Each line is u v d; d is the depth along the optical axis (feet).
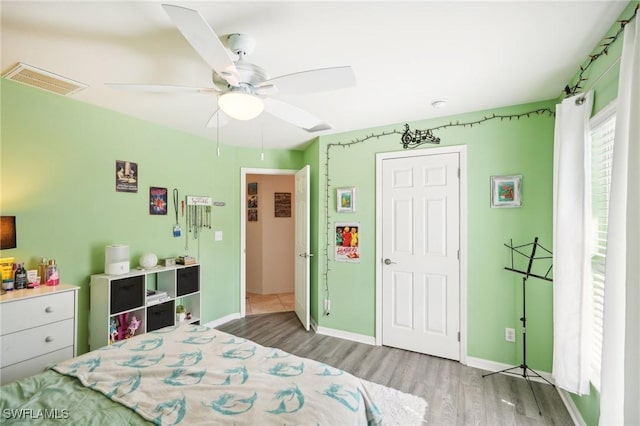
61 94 7.66
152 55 5.76
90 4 4.35
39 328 6.47
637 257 3.56
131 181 9.45
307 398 3.86
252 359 4.95
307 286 11.62
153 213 10.10
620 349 4.10
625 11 4.46
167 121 9.89
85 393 4.00
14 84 7.00
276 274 17.74
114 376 4.38
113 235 8.98
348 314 10.90
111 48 5.53
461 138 9.07
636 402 3.51
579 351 5.98
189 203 11.30
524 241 8.29
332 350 9.94
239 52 5.28
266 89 5.26
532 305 8.20
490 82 6.97
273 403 3.76
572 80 6.77
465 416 6.57
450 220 9.23
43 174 7.50
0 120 6.80
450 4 4.36
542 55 5.78
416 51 5.62
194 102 8.21
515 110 8.39
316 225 11.80
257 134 11.35
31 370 6.34
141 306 8.84
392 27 4.90
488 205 8.71
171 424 3.42
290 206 17.94
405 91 7.45
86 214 8.35
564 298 6.31
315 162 11.91
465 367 8.77
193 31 3.66
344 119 9.59
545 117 8.07
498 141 8.60
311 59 5.86
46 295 6.58
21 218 7.13
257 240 17.65
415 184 9.75
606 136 5.75
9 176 6.95
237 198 13.32
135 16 4.64
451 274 9.21
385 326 10.24
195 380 4.30
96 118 8.54
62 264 7.86
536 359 8.15
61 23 4.80
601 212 5.91
